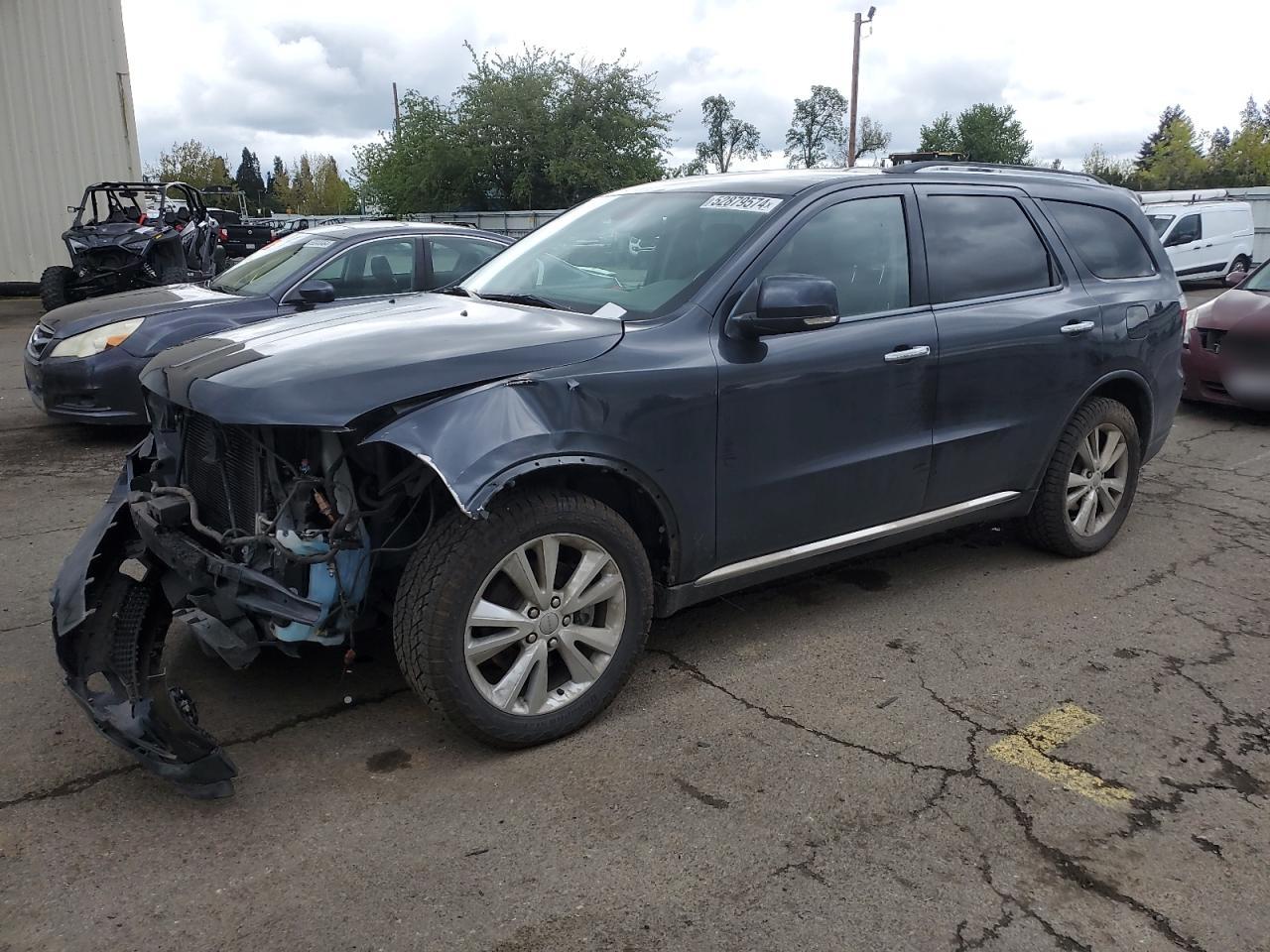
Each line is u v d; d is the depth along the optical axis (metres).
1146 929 2.44
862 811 2.88
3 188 16.98
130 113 17.78
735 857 2.68
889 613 4.31
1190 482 6.55
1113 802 2.95
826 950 2.35
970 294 4.23
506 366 3.01
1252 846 2.76
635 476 3.21
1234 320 8.22
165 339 6.76
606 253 3.96
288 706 3.43
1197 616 4.32
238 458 3.07
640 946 2.35
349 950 2.32
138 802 2.88
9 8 16.41
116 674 3.02
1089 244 4.84
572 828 2.79
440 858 2.65
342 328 3.33
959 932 2.41
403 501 3.06
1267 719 3.45
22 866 2.59
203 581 2.98
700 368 3.32
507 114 34.72
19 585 4.49
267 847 2.69
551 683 3.27
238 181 91.94
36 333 7.23
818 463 3.71
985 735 3.32
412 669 2.96
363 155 38.19
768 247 3.60
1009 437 4.39
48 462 6.72
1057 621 4.25
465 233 7.78
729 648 3.96
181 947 2.32
